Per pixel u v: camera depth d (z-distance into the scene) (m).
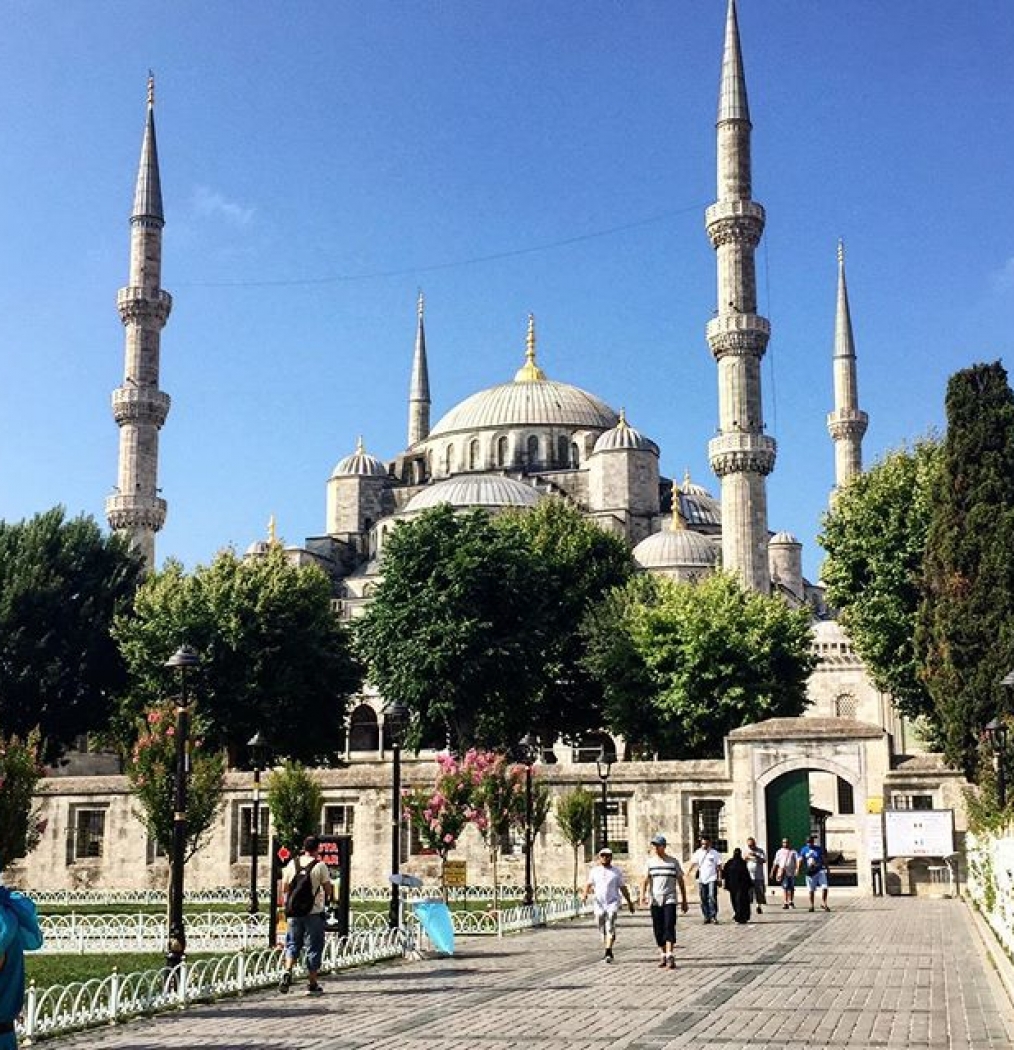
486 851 51.84
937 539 47.34
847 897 44.91
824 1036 15.12
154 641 65.88
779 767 48.88
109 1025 18.23
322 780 53.53
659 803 50.34
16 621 67.25
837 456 112.06
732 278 88.25
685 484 129.00
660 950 26.56
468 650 62.41
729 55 91.12
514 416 122.56
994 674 44.47
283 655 67.12
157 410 95.94
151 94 99.75
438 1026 16.55
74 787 55.09
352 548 118.56
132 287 96.62
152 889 53.22
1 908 9.21
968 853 40.78
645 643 66.31
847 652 97.19
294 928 21.11
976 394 47.44
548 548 78.31
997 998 18.39
